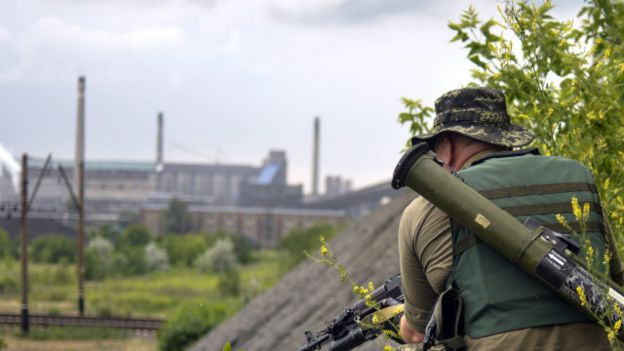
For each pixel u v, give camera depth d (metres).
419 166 2.64
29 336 37.88
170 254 112.19
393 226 11.20
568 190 2.66
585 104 3.81
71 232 153.12
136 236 125.31
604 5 4.41
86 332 38.75
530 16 3.95
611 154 3.79
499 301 2.51
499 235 2.52
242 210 191.50
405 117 4.66
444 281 2.64
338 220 191.75
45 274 77.75
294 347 9.78
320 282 11.88
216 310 33.91
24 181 39.72
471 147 2.84
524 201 2.61
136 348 35.62
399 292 3.04
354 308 3.10
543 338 2.47
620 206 3.66
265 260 125.81
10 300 59.28
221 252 100.69
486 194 2.62
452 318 2.60
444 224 2.65
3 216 152.50
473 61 4.39
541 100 3.94
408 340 2.84
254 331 12.22
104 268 90.44
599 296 2.42
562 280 2.45
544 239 2.50
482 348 2.51
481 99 2.84
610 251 2.75
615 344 2.47
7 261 92.31
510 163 2.71
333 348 3.13
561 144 3.88
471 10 4.36
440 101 2.91
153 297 63.75
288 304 12.27
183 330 31.50
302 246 88.81
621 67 3.86
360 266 10.81
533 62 3.97
